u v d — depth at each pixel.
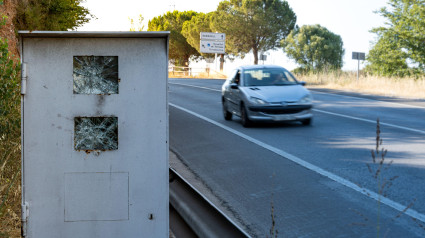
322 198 5.77
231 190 6.29
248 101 12.06
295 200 5.73
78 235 3.33
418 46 33.84
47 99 3.22
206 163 8.04
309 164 7.74
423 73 33.06
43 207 3.28
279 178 6.86
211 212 4.26
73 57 3.23
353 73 33.44
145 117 3.30
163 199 3.37
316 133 11.11
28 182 3.25
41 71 3.20
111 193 3.33
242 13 58.50
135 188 3.35
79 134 3.30
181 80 38.50
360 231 4.60
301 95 12.28
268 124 12.92
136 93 3.28
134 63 3.26
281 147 9.35
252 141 10.12
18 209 4.80
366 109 16.25
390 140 10.01
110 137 3.34
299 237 4.50
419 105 17.53
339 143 9.70
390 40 34.75
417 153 8.54
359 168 7.38
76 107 3.24
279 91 12.35
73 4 17.16
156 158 3.34
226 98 13.92
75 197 3.30
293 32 57.38
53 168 3.27
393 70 34.47
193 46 67.06
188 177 7.05
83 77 3.25
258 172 7.27
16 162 5.83
